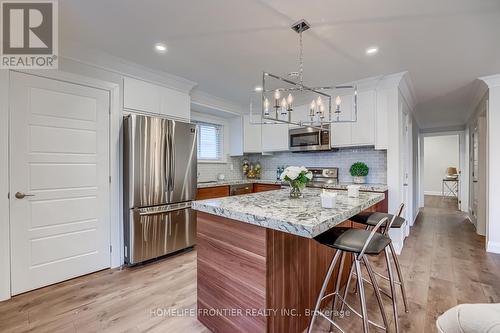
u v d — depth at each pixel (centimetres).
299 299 166
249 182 466
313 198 203
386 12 183
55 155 236
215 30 211
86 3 176
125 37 224
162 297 213
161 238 294
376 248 134
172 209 305
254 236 143
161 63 280
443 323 77
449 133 646
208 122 471
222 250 163
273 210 149
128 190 271
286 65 282
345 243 139
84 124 254
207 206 167
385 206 318
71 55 242
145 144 279
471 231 426
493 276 250
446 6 176
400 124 337
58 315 187
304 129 412
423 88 367
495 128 316
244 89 376
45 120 230
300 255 166
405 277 248
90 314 188
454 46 237
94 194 262
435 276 250
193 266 278
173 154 306
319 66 286
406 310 189
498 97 313
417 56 259
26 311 192
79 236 251
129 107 288
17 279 215
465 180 612
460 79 328
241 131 486
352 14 186
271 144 461
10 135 212
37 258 226
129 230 271
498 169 314
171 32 215
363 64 280
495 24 198
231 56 261
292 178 203
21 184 218
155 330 171
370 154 380
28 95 221
